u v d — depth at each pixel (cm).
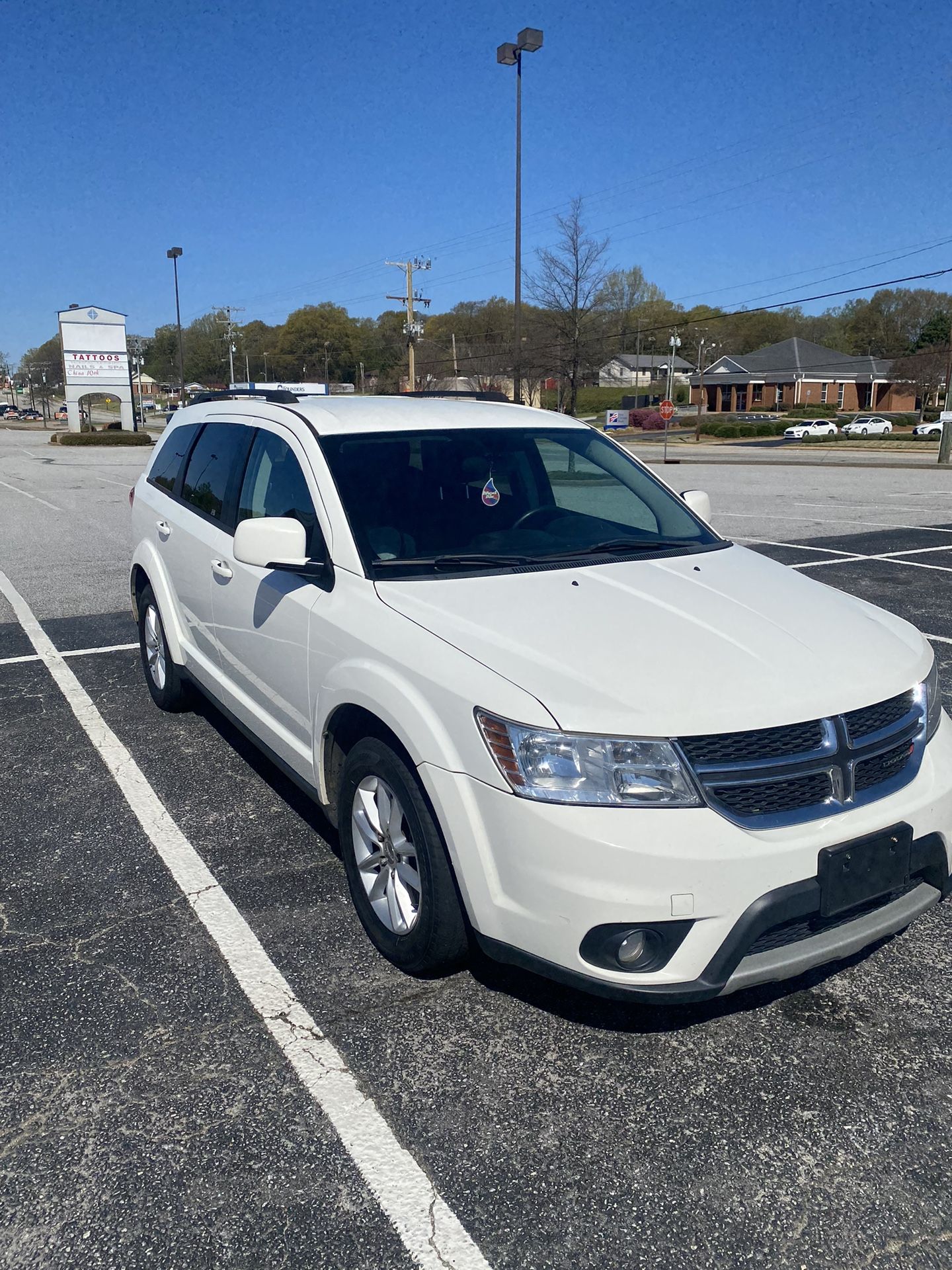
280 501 401
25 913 357
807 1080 269
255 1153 243
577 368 5319
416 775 296
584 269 5159
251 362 12400
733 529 1443
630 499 420
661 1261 213
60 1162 240
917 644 323
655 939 253
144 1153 243
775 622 309
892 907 284
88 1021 294
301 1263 212
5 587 1005
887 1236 218
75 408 5919
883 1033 289
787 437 6394
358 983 314
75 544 1336
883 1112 256
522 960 266
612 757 253
